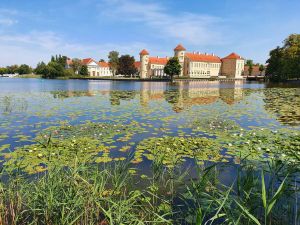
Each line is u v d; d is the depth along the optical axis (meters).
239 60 107.25
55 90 31.95
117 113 12.77
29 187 3.76
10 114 12.35
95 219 3.49
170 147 6.83
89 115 12.10
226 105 16.12
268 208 2.78
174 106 15.62
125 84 52.25
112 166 5.50
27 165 5.36
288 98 20.84
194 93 26.97
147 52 99.56
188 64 100.06
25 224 3.40
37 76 122.62
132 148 6.82
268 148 6.61
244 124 10.09
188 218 3.59
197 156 6.13
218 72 110.25
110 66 101.94
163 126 9.59
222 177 4.94
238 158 5.98
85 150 6.51
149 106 15.63
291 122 10.48
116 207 3.36
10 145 6.98
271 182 3.93
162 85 48.00
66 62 118.25
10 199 3.53
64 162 5.46
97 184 3.53
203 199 3.74
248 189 3.62
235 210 3.33
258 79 77.06
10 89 33.81
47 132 8.54
